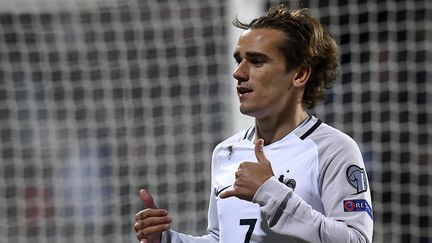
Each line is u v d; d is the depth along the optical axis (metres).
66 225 20.05
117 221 19.73
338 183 7.78
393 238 19.25
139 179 19.91
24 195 20.27
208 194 19.61
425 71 19.25
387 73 18.95
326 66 8.60
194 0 19.27
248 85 8.12
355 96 19.00
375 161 19.05
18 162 20.34
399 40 19.16
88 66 20.36
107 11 20.17
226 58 18.22
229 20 16.36
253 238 8.02
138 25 20.03
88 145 20.17
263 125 8.38
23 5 20.28
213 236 9.05
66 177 20.14
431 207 19.41
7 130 20.92
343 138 8.07
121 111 20.20
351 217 7.65
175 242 8.68
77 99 20.44
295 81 8.29
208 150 19.36
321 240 7.37
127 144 20.06
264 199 7.46
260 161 7.62
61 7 20.28
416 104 19.23
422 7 18.98
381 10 18.95
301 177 7.97
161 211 8.33
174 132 19.91
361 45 19.20
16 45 20.50
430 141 19.36
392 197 19.41
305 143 8.12
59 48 20.42
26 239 20.23
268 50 8.09
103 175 20.00
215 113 19.23
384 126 19.48
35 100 20.44
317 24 8.46
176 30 19.50
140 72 20.17
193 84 19.50
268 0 16.38
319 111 18.80
